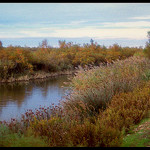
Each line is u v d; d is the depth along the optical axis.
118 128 5.80
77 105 8.61
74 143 5.08
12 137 4.91
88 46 49.62
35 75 26.02
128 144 4.99
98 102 8.34
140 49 51.47
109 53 46.03
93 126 5.58
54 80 24.22
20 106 12.18
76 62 37.00
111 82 9.85
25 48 29.64
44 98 14.51
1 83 21.69
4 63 24.31
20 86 19.84
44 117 8.20
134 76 11.63
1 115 10.15
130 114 6.78
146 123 6.35
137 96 8.26
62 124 6.48
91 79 11.45
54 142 5.25
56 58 35.09
